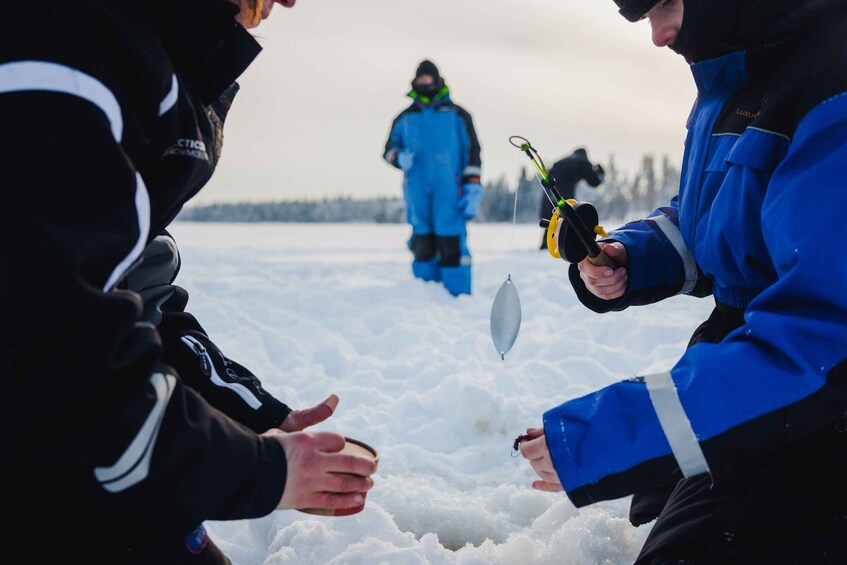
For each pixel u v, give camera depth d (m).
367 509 2.26
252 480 1.25
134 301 1.11
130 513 1.17
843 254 1.35
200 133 1.33
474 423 3.36
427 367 4.25
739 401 1.40
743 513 1.56
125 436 1.10
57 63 1.05
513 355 4.59
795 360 1.37
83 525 1.25
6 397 1.03
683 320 5.29
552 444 1.51
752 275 1.68
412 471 2.97
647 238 2.16
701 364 1.45
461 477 2.94
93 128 1.06
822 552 1.45
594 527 2.17
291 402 3.56
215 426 1.22
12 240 1.00
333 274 8.02
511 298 2.07
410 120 6.80
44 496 1.23
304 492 1.31
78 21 1.08
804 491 1.55
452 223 6.74
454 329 5.31
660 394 1.46
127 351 1.11
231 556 2.27
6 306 1.01
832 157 1.39
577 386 3.88
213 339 4.67
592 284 2.14
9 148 1.01
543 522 2.42
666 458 1.43
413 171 6.80
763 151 1.57
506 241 15.90
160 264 1.57
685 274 2.16
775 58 1.65
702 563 1.54
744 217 1.62
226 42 1.31
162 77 1.18
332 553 2.14
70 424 1.07
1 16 1.06
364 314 5.63
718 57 1.72
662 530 1.65
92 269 1.08
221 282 6.83
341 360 4.46
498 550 2.17
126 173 1.09
